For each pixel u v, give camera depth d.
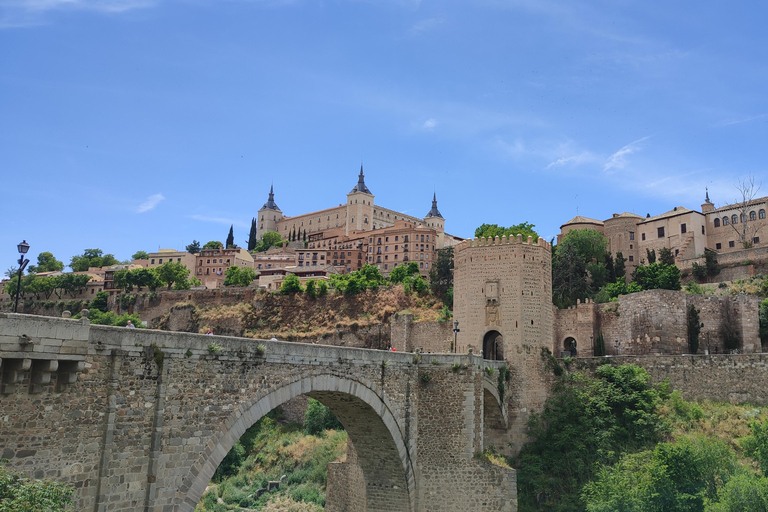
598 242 140.88
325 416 101.56
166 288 183.75
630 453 65.06
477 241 78.12
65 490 26.31
